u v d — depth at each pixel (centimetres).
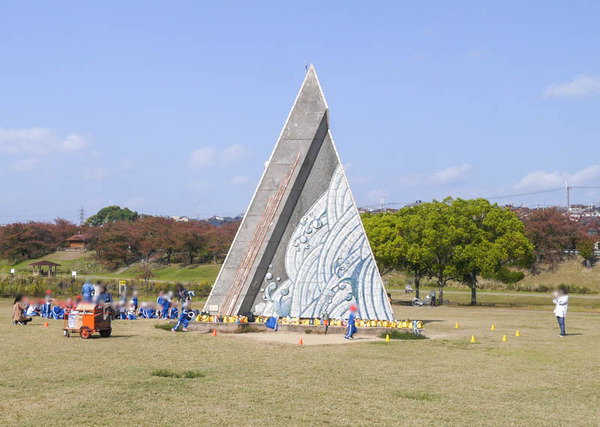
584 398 1576
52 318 3634
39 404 1355
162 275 10025
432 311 5134
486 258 5853
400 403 1459
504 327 3531
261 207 3300
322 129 3375
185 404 1383
